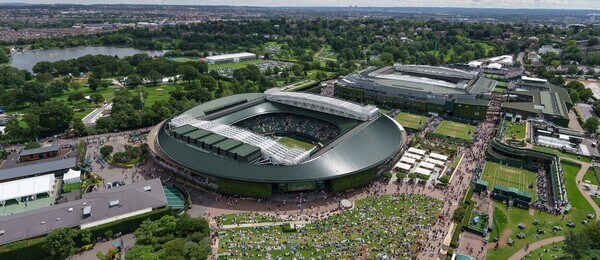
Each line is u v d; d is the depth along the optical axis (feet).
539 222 450.71
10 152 647.56
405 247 394.11
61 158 616.39
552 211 472.44
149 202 442.09
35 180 509.35
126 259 350.84
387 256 378.53
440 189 531.91
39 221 395.75
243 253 379.96
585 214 465.47
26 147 633.20
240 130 600.39
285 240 403.75
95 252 387.75
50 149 628.28
